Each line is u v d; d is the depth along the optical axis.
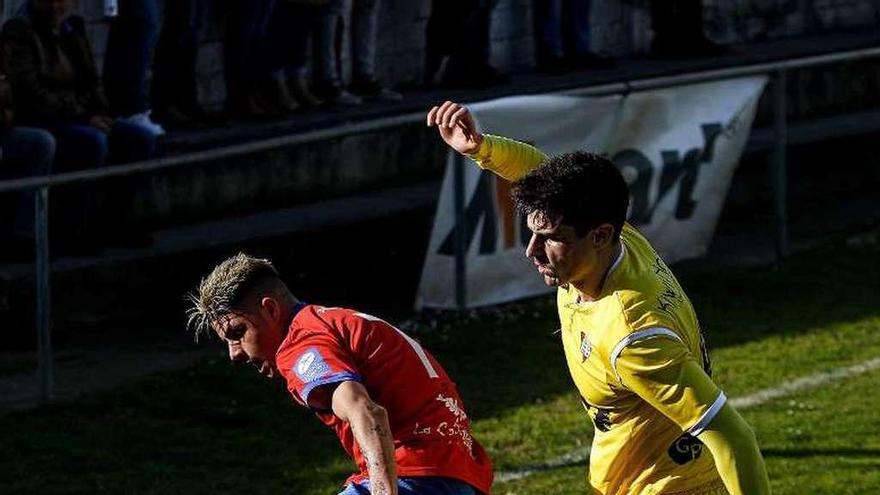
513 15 54.22
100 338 36.41
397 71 51.25
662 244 41.47
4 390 32.59
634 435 17.33
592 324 16.75
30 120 36.81
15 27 36.53
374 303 40.44
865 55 44.94
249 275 17.92
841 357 35.78
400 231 43.28
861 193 54.44
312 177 44.84
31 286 35.84
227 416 31.16
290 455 29.39
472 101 48.72
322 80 46.66
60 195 37.03
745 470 15.83
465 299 38.22
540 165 16.94
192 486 27.70
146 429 30.53
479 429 30.84
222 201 42.66
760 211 50.94
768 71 42.75
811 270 43.44
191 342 36.38
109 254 37.88
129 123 38.84
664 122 40.81
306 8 45.00
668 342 16.22
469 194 37.91
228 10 44.31
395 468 16.28
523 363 35.09
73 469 28.34
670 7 57.28
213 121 43.91
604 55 57.75
